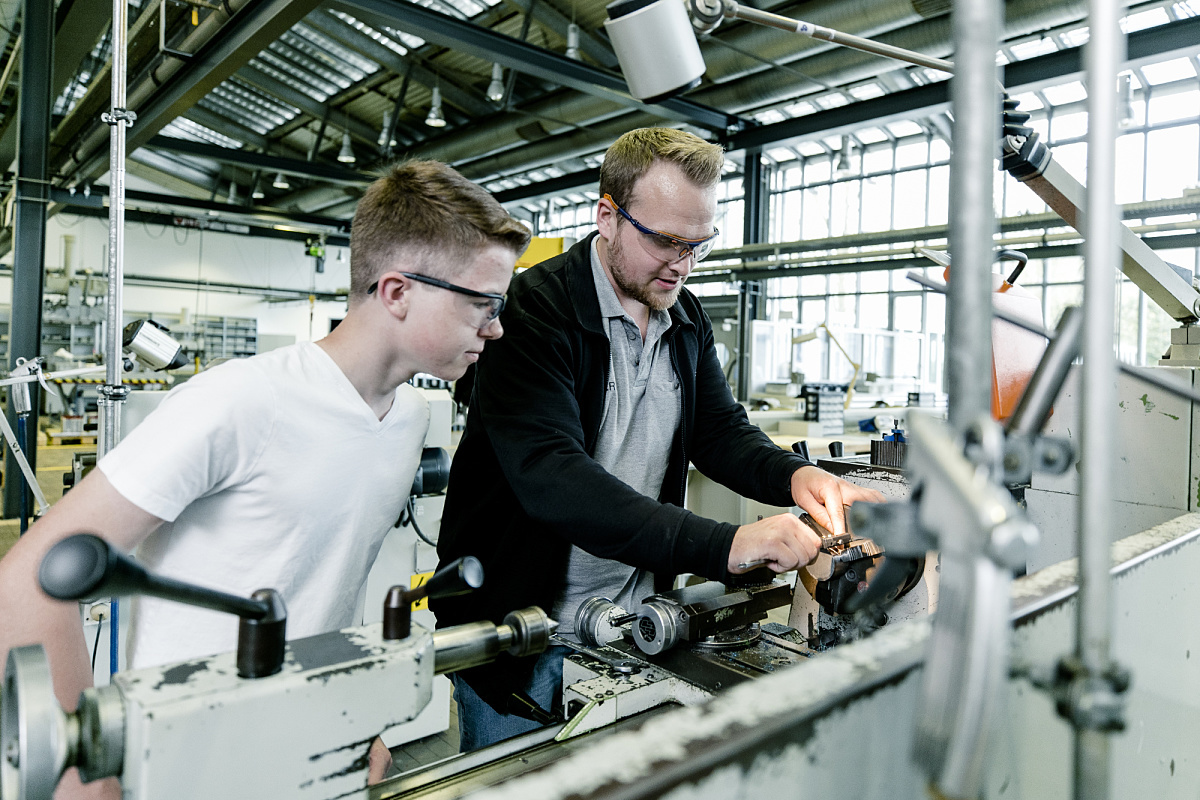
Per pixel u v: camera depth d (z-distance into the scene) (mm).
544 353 1076
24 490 2119
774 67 6051
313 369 857
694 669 804
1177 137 7574
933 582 1005
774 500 1223
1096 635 346
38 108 4969
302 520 844
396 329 864
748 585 984
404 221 822
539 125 7957
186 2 3885
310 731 497
